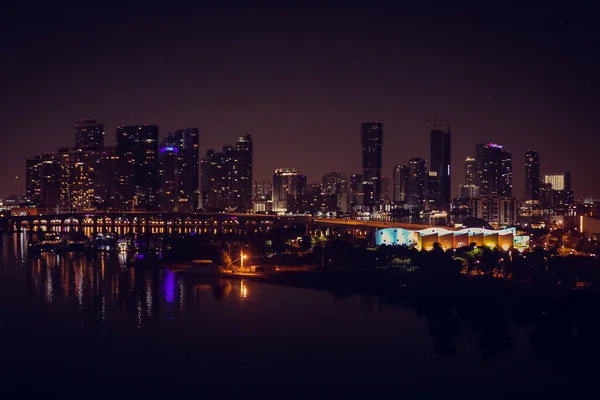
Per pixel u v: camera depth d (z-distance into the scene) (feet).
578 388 606.55
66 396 583.99
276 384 615.16
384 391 599.98
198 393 591.37
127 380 622.95
